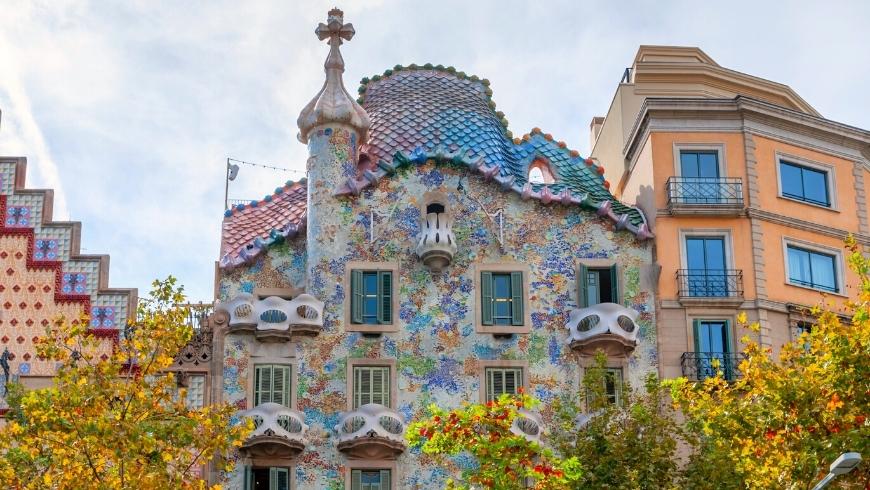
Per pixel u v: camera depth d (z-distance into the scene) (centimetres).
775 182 4950
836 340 3744
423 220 4756
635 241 4806
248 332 4619
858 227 5047
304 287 4753
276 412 4450
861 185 5106
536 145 5122
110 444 3484
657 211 4831
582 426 4419
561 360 4647
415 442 3762
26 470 3556
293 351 4612
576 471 3641
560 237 4797
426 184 4819
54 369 4456
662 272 4759
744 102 4944
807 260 4928
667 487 3681
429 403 4578
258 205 5041
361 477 4472
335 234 4744
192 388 4553
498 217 4791
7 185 4641
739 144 4947
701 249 4822
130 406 3609
